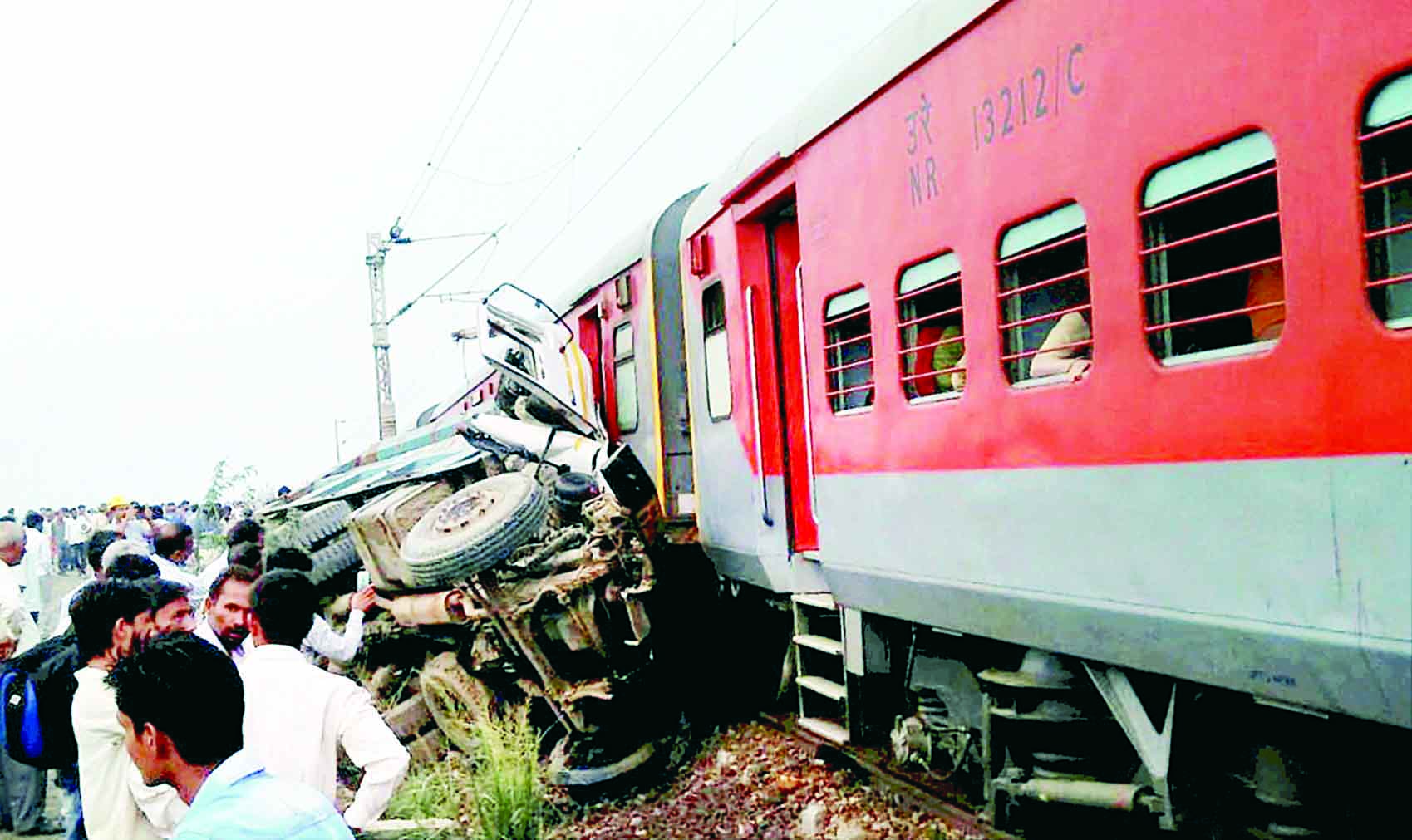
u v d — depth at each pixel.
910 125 5.15
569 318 12.55
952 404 4.94
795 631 7.26
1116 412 3.94
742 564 7.58
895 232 5.32
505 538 6.55
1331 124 3.07
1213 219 3.68
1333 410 3.12
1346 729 3.73
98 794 3.31
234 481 24.62
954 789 5.72
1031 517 4.43
